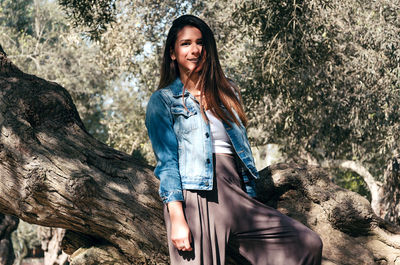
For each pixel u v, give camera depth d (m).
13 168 2.75
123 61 11.34
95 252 2.87
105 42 11.23
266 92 9.05
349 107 9.39
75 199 2.71
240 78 10.45
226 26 9.52
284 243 2.44
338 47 8.48
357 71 8.58
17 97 2.93
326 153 12.07
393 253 3.25
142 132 14.74
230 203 2.47
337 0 7.73
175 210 2.36
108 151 3.13
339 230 3.28
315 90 8.94
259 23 7.00
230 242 2.59
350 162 14.98
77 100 18.33
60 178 2.73
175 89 2.62
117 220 2.84
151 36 10.20
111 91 19.11
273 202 3.37
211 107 2.57
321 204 3.30
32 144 2.81
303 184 3.33
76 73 17.67
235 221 2.47
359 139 11.14
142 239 2.87
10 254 9.12
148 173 3.10
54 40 18.44
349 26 8.46
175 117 2.54
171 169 2.41
